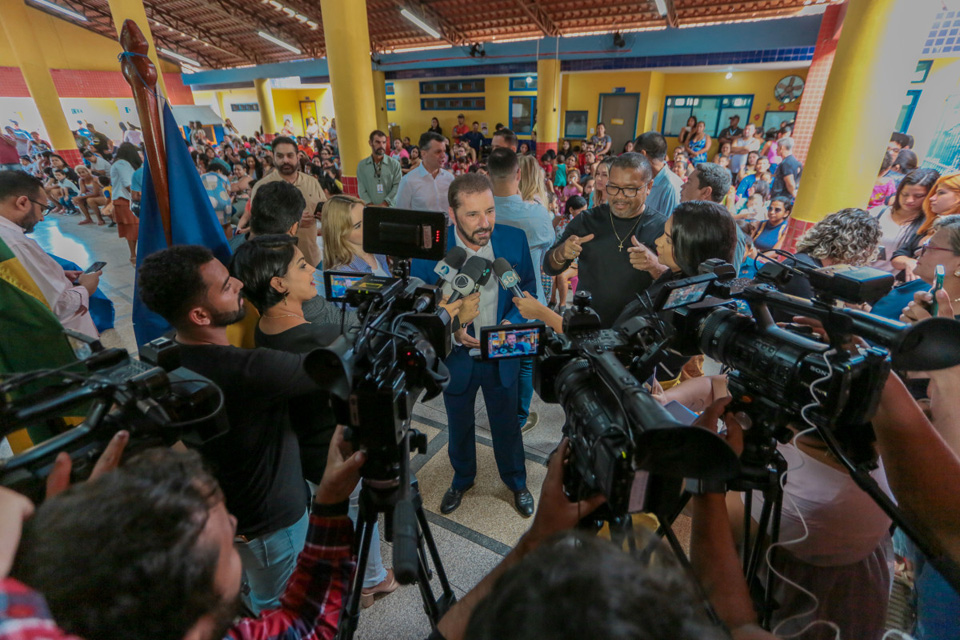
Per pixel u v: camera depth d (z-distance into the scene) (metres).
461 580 1.89
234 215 4.84
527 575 0.39
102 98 16.33
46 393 0.68
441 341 1.16
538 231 2.70
